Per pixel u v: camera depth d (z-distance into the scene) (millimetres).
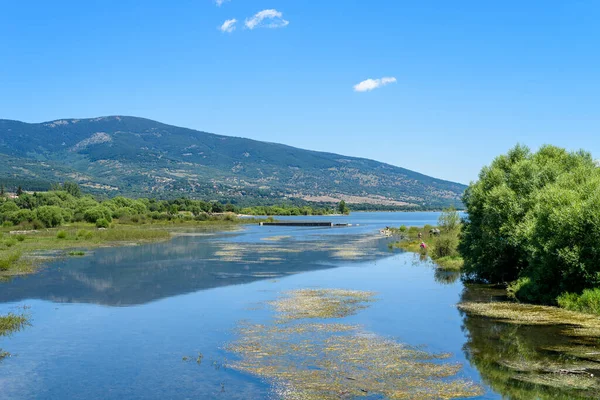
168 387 17828
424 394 16875
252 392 17203
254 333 24750
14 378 18922
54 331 25547
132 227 125750
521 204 38875
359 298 34188
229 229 133875
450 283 41250
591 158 43406
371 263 55562
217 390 17453
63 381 18578
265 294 35750
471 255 43469
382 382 17984
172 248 72438
